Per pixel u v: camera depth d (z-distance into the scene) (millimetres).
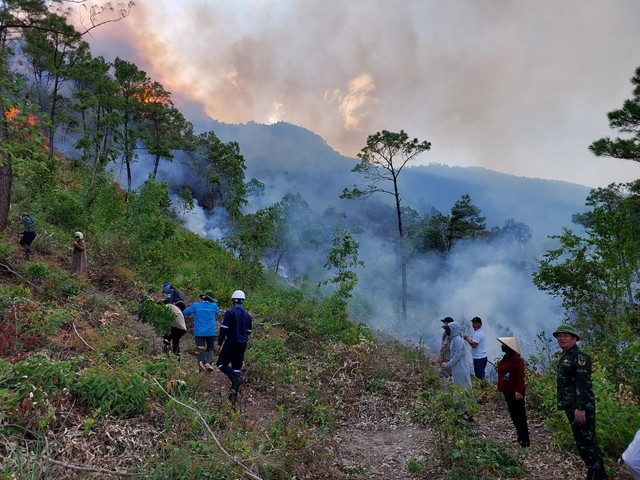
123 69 35969
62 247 12617
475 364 9367
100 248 13336
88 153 29562
